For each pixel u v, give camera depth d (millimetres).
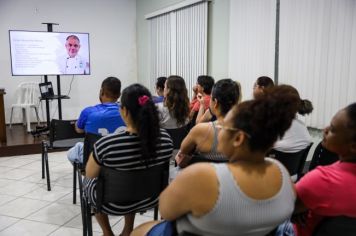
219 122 1812
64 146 3111
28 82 6418
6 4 6344
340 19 2871
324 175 1048
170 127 2785
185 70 5555
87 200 1927
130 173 1654
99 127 2320
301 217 1146
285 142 1938
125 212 1767
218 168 921
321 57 3080
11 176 3775
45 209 2871
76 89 7047
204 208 898
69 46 5703
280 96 944
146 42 7008
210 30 4930
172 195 961
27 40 5414
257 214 911
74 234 2438
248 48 4113
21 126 6391
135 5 7363
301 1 3275
